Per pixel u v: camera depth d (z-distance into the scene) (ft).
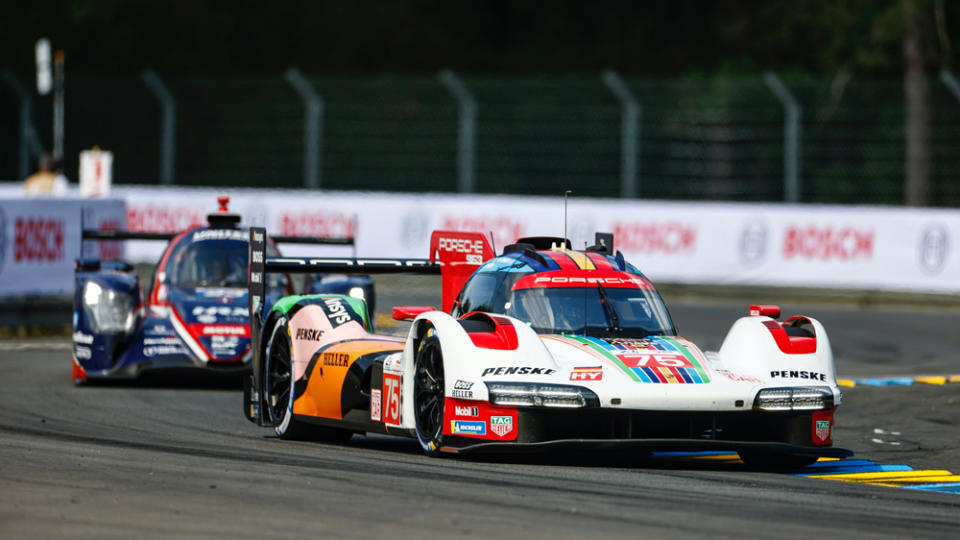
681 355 83.56
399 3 490.90
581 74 467.11
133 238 142.41
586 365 81.10
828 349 86.12
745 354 85.10
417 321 86.63
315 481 74.28
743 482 79.10
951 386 147.74
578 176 401.70
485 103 443.73
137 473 76.89
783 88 267.59
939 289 239.09
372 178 403.13
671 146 383.86
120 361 132.05
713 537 60.70
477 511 65.46
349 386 93.25
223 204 146.30
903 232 241.76
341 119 404.98
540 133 408.05
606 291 89.56
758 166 382.63
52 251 194.70
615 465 84.84
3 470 77.41
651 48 473.26
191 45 467.52
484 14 502.38
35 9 453.17
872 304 260.21
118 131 399.65
